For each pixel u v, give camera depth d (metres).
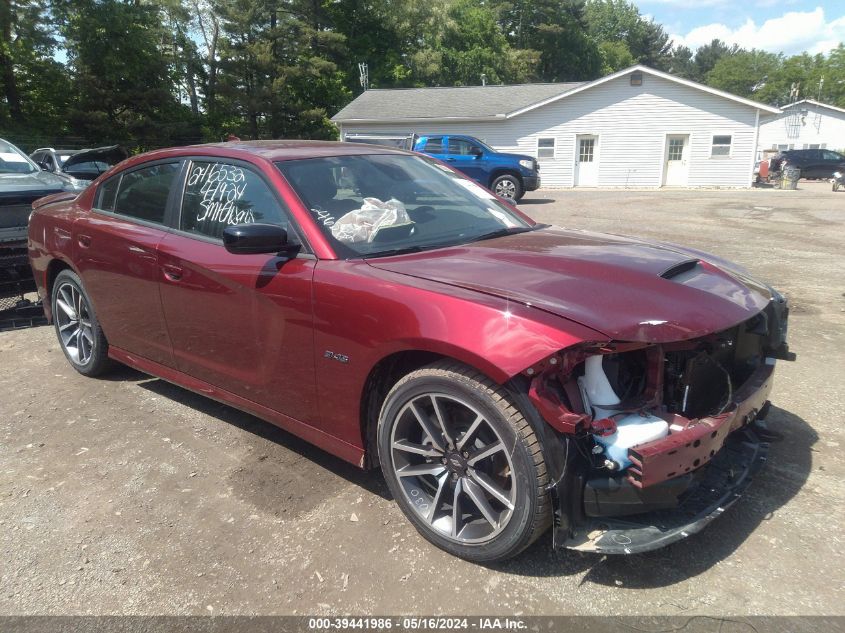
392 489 2.71
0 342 5.45
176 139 35.41
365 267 2.73
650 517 2.35
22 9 31.14
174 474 3.25
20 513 2.95
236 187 3.30
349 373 2.69
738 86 98.12
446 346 2.31
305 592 2.39
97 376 4.59
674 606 2.25
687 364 2.38
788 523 2.70
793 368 4.46
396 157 3.75
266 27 38.12
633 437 2.19
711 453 2.29
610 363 2.38
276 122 38.03
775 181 27.53
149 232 3.64
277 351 2.98
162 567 2.55
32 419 3.93
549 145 27.48
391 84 45.16
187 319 3.43
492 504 2.51
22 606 2.36
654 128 26.42
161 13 39.97
